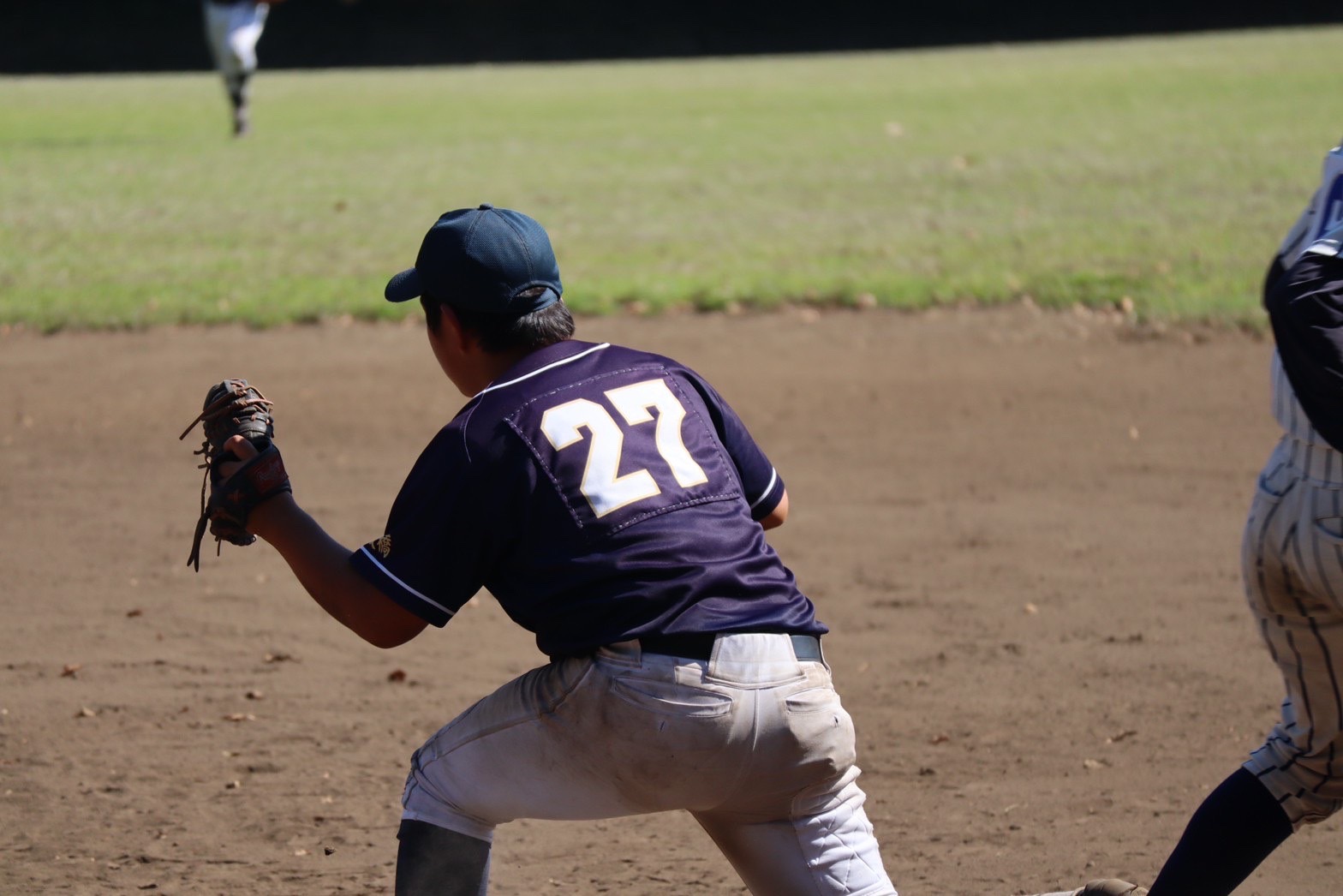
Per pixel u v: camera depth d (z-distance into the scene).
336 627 21.80
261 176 63.59
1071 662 20.09
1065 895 12.94
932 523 25.86
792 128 79.75
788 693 9.97
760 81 113.38
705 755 9.81
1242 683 19.33
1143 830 15.34
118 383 34.41
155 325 39.00
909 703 18.84
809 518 26.11
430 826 10.40
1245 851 11.97
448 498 9.98
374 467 28.73
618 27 177.88
